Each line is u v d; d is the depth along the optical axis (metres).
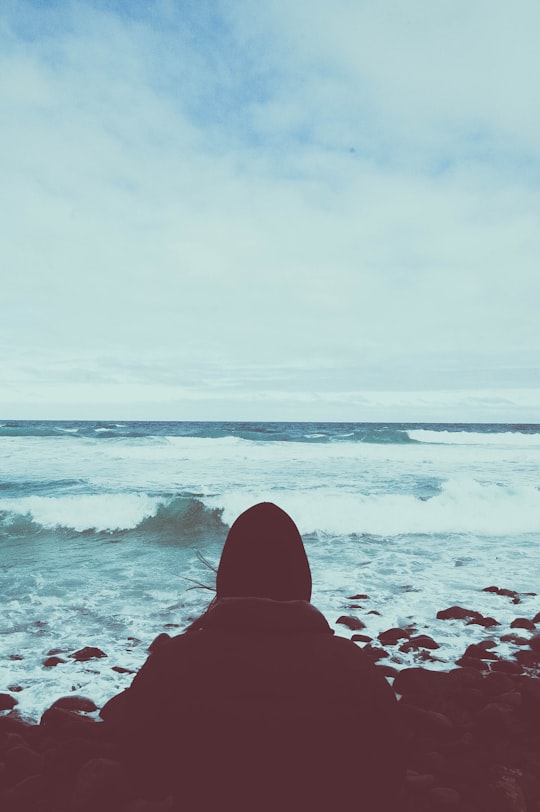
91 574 7.70
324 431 38.44
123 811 2.69
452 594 6.86
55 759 3.20
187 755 1.19
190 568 8.04
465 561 8.47
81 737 3.47
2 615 6.03
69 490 13.48
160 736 1.21
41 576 7.57
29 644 5.22
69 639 5.34
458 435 30.64
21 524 10.30
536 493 12.62
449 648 5.12
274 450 22.75
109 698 4.10
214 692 1.20
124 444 25.53
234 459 19.89
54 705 3.91
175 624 5.77
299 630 1.27
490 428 72.56
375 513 11.13
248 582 1.34
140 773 1.25
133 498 11.21
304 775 1.17
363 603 6.48
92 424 75.00
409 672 4.30
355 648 1.30
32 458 19.55
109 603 6.45
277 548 1.35
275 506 1.43
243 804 1.17
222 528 10.45
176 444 25.73
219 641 1.26
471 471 17.38
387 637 5.32
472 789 2.88
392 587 7.14
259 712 1.18
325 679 1.21
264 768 1.16
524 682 3.95
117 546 9.30
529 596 6.79
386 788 1.20
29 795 2.86
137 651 5.03
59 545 9.32
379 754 1.19
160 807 2.69
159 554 8.83
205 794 1.18
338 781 1.17
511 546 9.43
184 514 10.87
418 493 13.25
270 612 1.28
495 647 5.14
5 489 13.66
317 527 10.45
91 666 4.69
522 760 3.23
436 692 4.10
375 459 20.30
